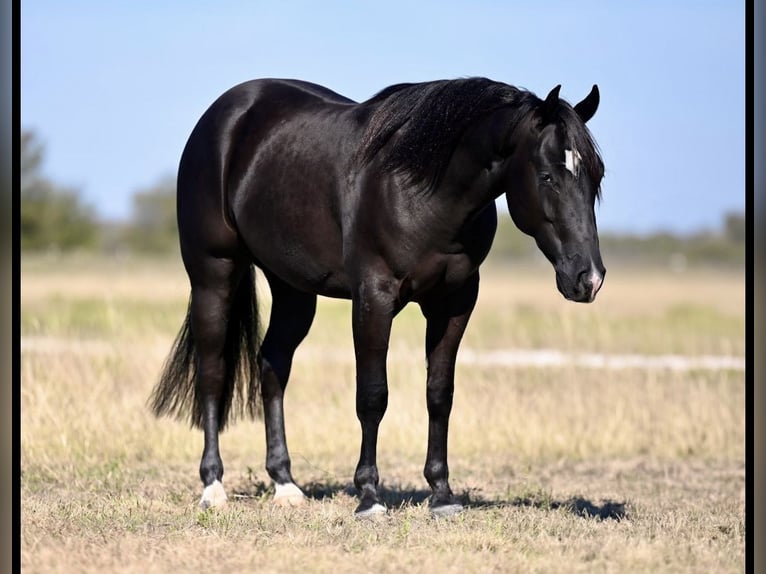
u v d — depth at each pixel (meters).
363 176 10.39
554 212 9.45
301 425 16.09
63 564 8.85
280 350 12.32
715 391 18.53
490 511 10.95
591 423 16.83
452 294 10.73
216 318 12.16
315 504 11.73
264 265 12.00
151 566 8.79
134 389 17.33
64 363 17.17
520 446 15.98
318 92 11.97
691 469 15.18
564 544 9.55
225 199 11.91
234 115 12.01
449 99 10.09
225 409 12.44
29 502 11.50
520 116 9.70
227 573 8.65
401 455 15.47
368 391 10.48
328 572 8.69
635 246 127.50
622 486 13.78
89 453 14.47
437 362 10.94
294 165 11.16
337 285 11.09
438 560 8.97
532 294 57.25
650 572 8.78
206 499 11.59
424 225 10.12
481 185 10.00
